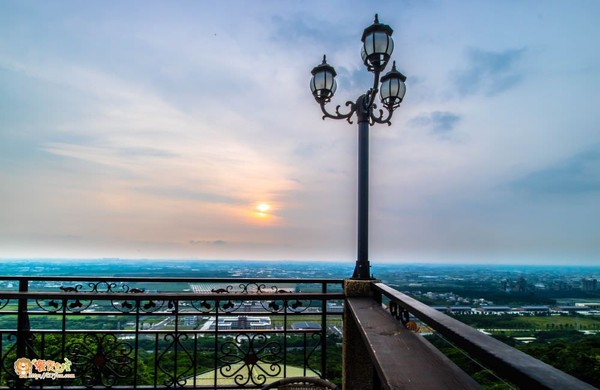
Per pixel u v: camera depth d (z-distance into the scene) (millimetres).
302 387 2115
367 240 3021
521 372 711
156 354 2707
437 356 1498
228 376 2723
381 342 1705
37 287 2996
